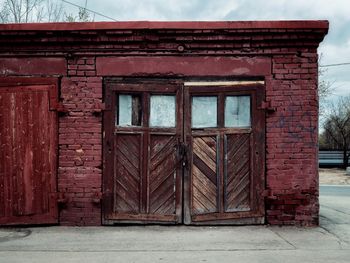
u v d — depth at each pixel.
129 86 7.36
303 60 7.39
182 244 6.12
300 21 7.20
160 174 7.31
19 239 6.45
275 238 6.46
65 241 6.30
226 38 7.29
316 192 7.31
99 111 7.29
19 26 7.20
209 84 7.37
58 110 7.27
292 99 7.37
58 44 7.34
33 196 7.27
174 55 7.38
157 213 7.28
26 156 7.29
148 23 7.19
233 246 6.01
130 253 5.66
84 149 7.32
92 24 7.20
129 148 7.34
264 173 7.32
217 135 7.34
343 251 5.79
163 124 7.38
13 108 7.31
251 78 7.38
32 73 7.34
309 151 7.34
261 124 7.35
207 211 7.28
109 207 7.27
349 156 26.89
